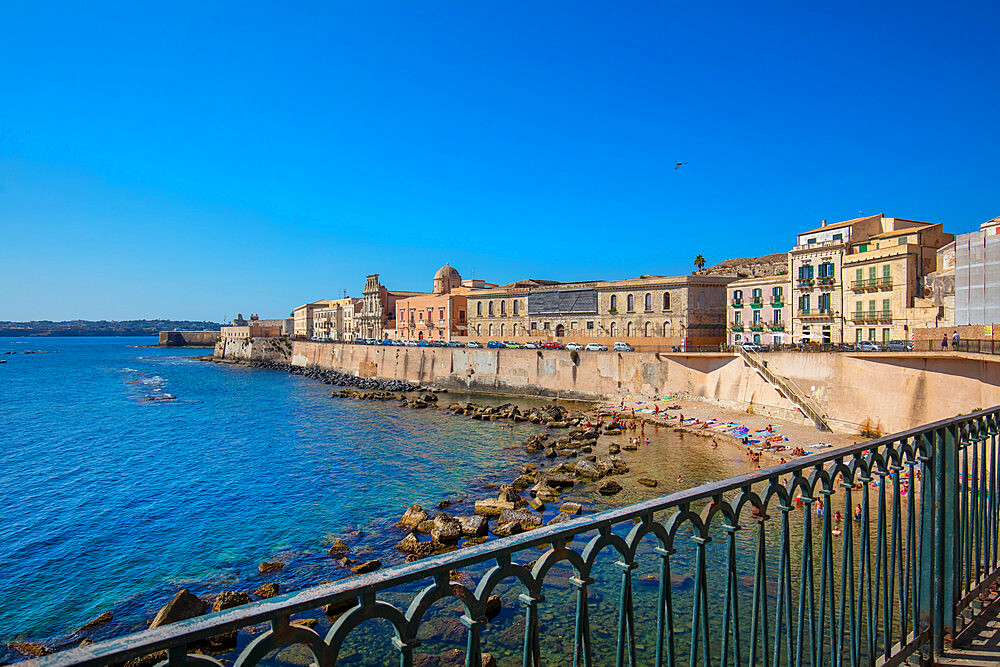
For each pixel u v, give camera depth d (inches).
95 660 103.4
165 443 2150.6
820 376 1936.5
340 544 1105.4
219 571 1019.3
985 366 1379.2
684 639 695.1
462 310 4621.1
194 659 121.3
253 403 3309.5
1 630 845.2
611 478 1535.4
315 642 131.7
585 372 3112.7
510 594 872.3
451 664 701.3
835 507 1123.9
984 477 355.9
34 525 1266.0
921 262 2180.1
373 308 5659.5
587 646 180.4
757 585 227.8
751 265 3769.7
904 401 1608.0
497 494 1444.4
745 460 1688.0
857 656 267.3
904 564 291.7
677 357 2689.5
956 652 304.5
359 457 1879.9
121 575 1012.5
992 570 373.1
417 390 3799.2
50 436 2315.5
